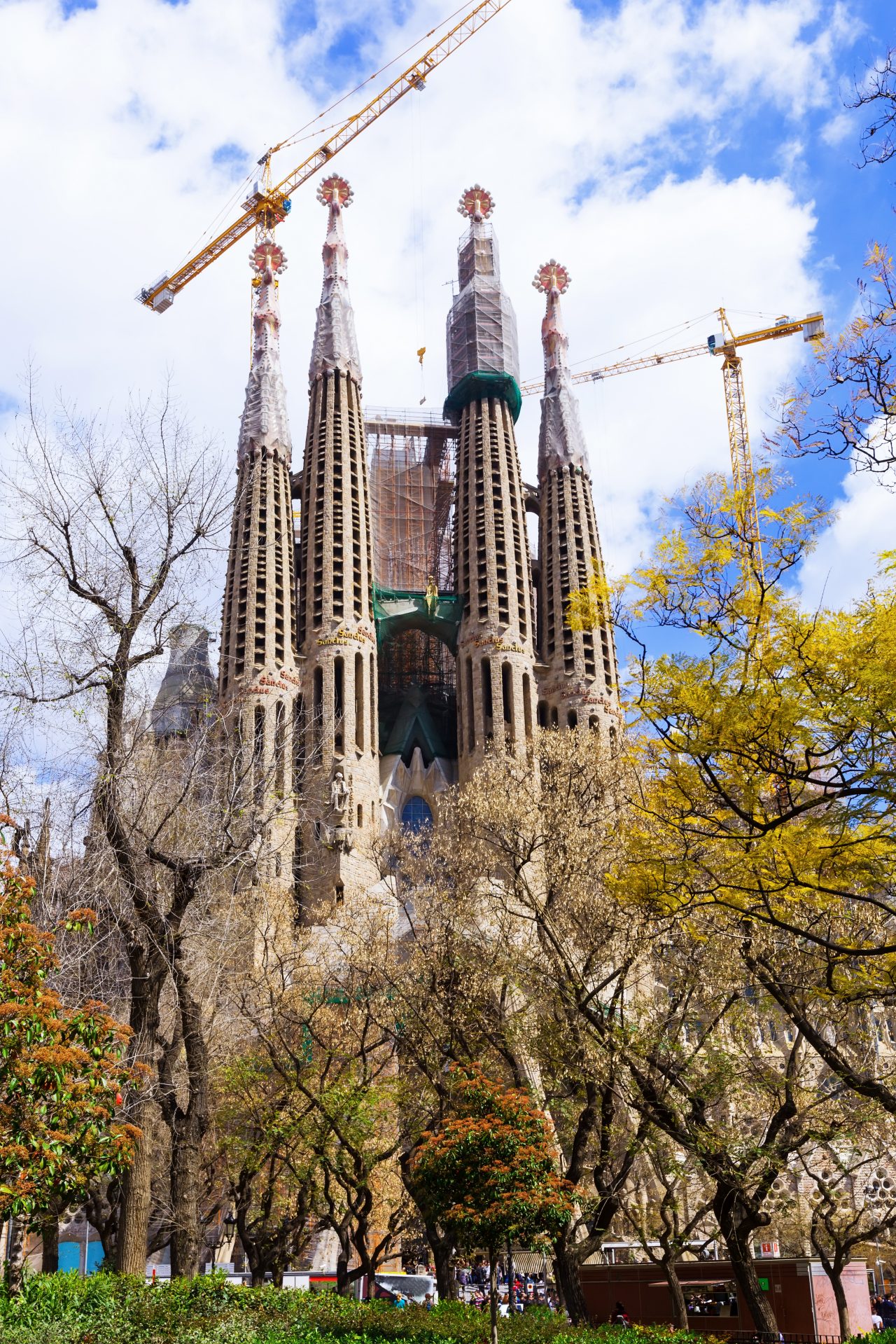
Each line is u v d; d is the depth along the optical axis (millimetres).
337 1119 36719
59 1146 19828
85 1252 37938
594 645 135375
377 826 121250
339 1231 38031
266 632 125750
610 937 31156
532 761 38656
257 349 144625
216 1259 60875
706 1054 31250
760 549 19594
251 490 125500
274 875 40750
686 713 19641
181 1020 29078
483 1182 26406
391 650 144500
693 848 23188
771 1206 29781
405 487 153000
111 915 28953
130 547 27172
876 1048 30641
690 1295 41500
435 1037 36531
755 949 24938
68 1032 20859
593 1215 30734
